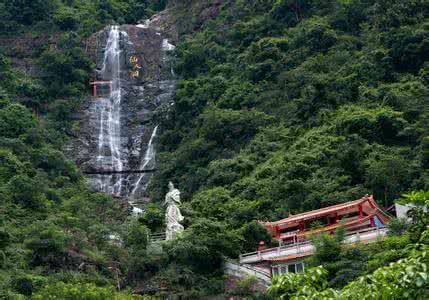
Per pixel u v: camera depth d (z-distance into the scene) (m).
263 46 85.81
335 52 80.00
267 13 93.38
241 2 99.81
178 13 108.44
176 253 46.84
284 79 78.81
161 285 44.97
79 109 89.31
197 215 55.69
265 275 44.91
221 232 48.31
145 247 48.25
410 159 59.25
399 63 74.75
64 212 56.97
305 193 57.22
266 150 69.06
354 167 59.66
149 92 94.12
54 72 92.00
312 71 77.75
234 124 75.31
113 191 80.81
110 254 47.09
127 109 91.50
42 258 44.44
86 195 67.31
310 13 91.06
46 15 104.19
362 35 82.94
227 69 88.00
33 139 76.69
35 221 52.25
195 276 45.53
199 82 87.31
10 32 101.19
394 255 38.47
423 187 53.84
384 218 51.03
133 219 53.91
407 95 68.19
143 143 86.12
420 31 74.94
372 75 73.88
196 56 92.19
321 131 66.75
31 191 57.41
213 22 99.00
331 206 53.44
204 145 75.06
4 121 77.19
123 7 113.94
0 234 45.81
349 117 64.88
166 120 86.06
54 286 39.00
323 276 17.81
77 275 43.66
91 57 99.69
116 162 83.88
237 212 55.72
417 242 16.94
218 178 66.94
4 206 55.06
